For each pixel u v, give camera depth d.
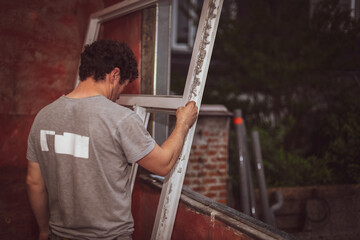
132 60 1.36
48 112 1.24
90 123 1.15
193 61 1.45
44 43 2.30
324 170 4.61
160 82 2.16
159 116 2.19
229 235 1.36
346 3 5.47
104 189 1.18
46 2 2.29
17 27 2.22
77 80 2.34
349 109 5.16
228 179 3.94
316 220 4.11
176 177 1.51
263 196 4.15
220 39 6.40
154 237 1.61
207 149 3.84
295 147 6.08
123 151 1.20
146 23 2.10
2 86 2.22
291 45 6.18
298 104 6.02
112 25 2.33
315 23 5.81
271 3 6.76
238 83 6.46
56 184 1.27
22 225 2.33
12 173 2.28
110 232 1.21
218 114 3.80
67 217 1.24
